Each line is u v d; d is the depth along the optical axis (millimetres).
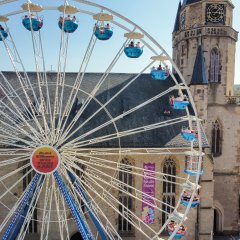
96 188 42781
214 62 51438
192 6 51781
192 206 29547
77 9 26984
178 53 55031
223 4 50688
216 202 52156
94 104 47562
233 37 52000
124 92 49969
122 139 43938
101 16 26172
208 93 51188
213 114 51375
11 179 42094
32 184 27844
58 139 28453
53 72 51000
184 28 53031
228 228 52719
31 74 51406
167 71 29672
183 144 44438
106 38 28406
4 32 28688
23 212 28688
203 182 45812
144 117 47094
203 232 46062
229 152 52031
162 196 44531
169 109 48812
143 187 43906
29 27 28359
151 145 43750
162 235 44312
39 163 27750
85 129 44250
